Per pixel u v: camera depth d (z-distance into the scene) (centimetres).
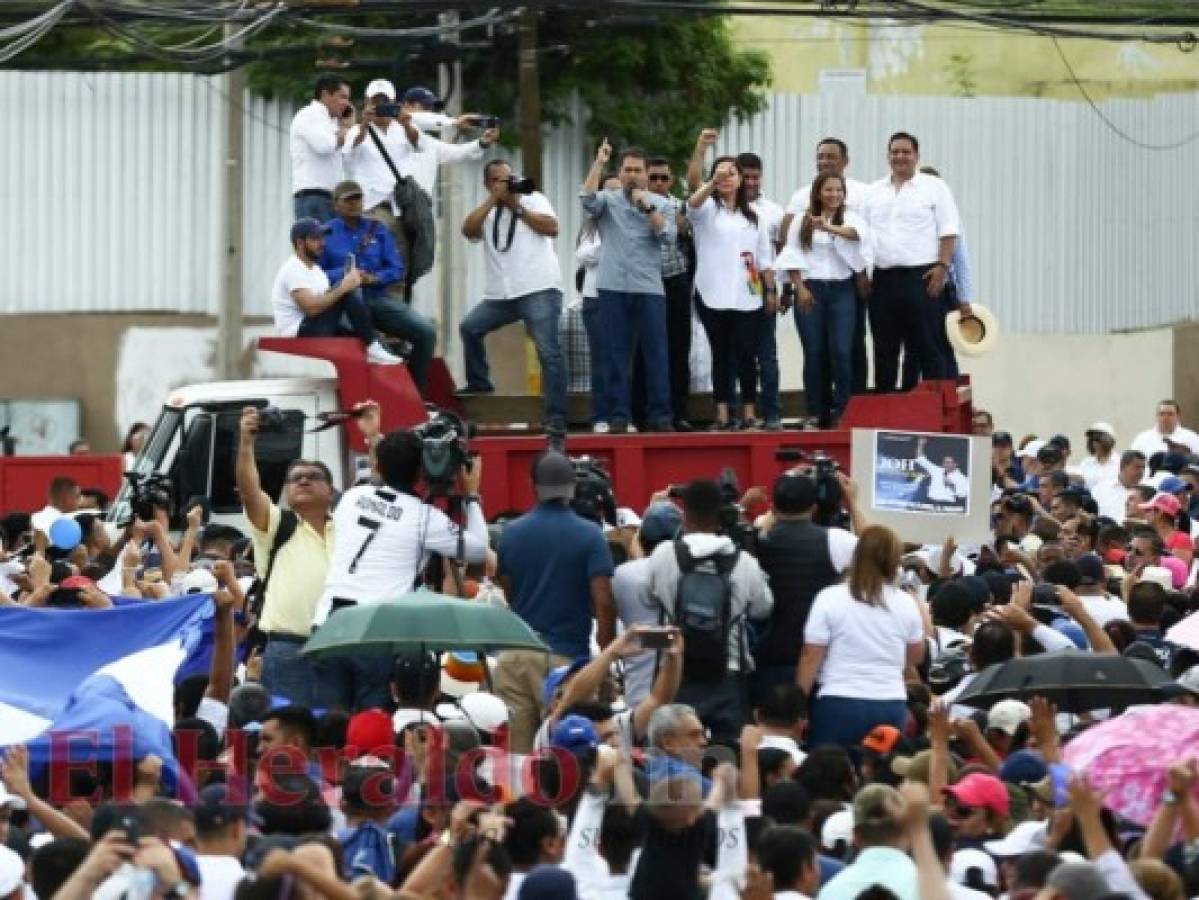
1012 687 4425
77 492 7031
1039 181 11250
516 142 10281
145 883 3188
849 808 3806
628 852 3625
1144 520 6762
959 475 5844
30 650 4656
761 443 6769
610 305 6750
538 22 10075
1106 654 4466
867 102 10950
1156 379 11500
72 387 10681
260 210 10488
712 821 3622
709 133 6912
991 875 3725
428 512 4712
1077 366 11394
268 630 4794
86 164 10656
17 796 3819
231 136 10362
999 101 11156
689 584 4519
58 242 10662
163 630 4694
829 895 3447
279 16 8206
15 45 7819
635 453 6738
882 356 6994
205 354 10662
